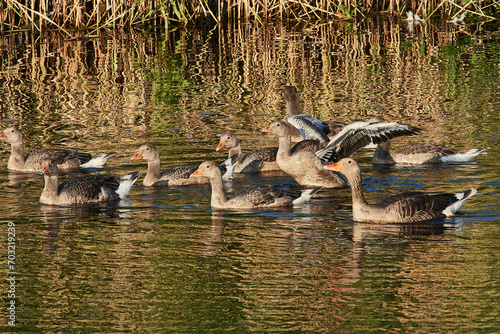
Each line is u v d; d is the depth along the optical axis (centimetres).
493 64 2959
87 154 1959
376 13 4141
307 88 2681
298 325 980
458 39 3497
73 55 3256
